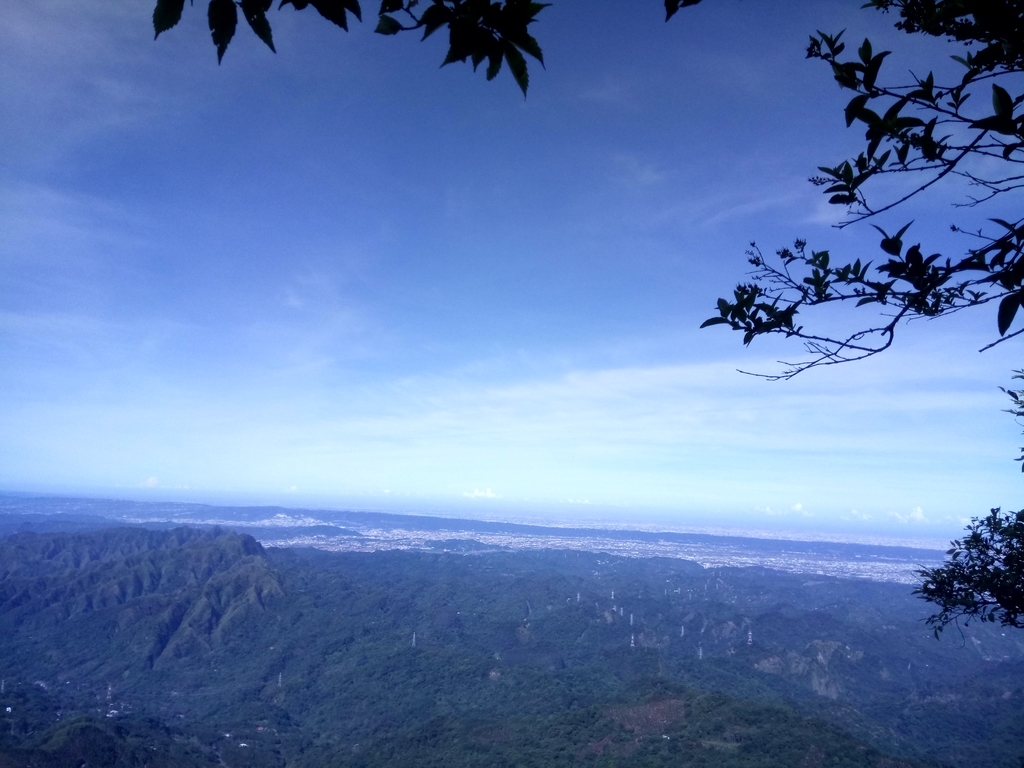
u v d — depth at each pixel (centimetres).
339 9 200
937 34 342
